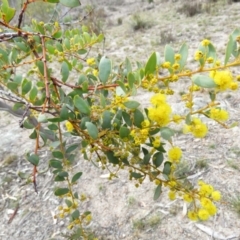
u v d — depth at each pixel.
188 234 0.45
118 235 0.47
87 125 0.16
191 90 0.17
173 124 0.66
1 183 0.59
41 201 0.55
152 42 1.25
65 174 0.23
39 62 0.19
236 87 0.14
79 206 0.52
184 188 0.20
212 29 1.29
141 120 0.17
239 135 0.62
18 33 0.18
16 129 0.75
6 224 0.52
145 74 0.16
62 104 0.18
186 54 0.16
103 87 0.19
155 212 0.49
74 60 0.28
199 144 0.61
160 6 1.83
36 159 0.19
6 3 0.16
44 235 0.49
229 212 0.46
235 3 1.56
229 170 0.54
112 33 1.45
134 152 0.19
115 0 2.08
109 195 0.53
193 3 1.58
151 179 0.20
